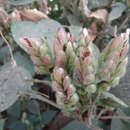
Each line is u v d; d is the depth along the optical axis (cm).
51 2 21
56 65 10
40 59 10
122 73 9
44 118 17
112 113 16
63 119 17
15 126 17
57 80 9
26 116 17
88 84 9
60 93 9
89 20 17
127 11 20
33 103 18
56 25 14
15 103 17
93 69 9
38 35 13
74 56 9
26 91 11
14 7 19
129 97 11
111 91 11
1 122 14
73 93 9
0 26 16
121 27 20
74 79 10
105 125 14
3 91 11
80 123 12
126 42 9
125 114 13
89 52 9
